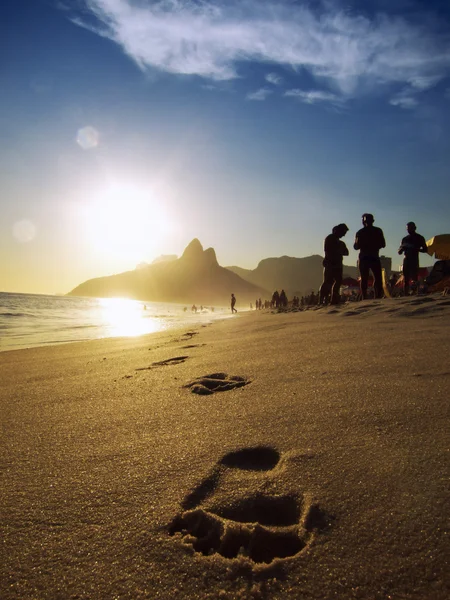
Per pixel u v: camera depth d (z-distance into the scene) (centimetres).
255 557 113
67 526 125
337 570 101
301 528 117
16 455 184
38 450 189
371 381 247
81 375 390
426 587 94
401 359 292
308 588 97
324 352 351
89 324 1859
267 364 333
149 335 972
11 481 157
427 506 121
